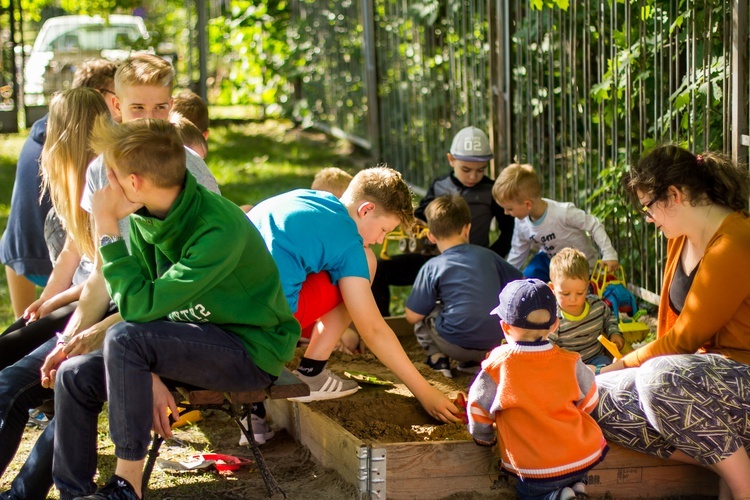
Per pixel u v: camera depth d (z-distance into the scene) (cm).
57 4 1797
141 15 1998
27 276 484
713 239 335
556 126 675
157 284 301
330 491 353
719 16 492
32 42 1566
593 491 353
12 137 1312
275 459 395
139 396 302
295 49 1367
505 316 336
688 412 322
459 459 348
